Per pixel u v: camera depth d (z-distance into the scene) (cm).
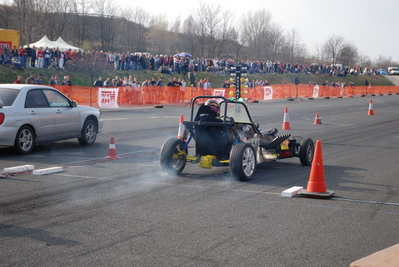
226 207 669
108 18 5097
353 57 9400
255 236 539
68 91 2508
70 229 560
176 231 555
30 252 482
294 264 454
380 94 5997
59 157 1094
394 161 1106
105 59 3791
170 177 886
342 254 482
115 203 685
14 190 756
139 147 1284
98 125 1333
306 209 661
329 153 1231
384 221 605
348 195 754
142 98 3038
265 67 5919
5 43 3431
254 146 948
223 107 976
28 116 1110
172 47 7075
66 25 4853
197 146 925
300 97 4769
